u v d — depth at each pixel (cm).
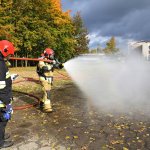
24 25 2861
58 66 765
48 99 743
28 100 916
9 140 526
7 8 2548
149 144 514
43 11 3000
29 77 1667
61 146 509
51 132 584
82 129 601
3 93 463
